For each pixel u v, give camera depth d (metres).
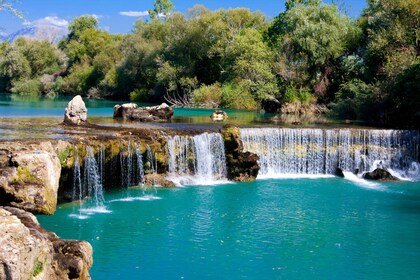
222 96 64.00
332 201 25.61
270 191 27.39
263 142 31.84
